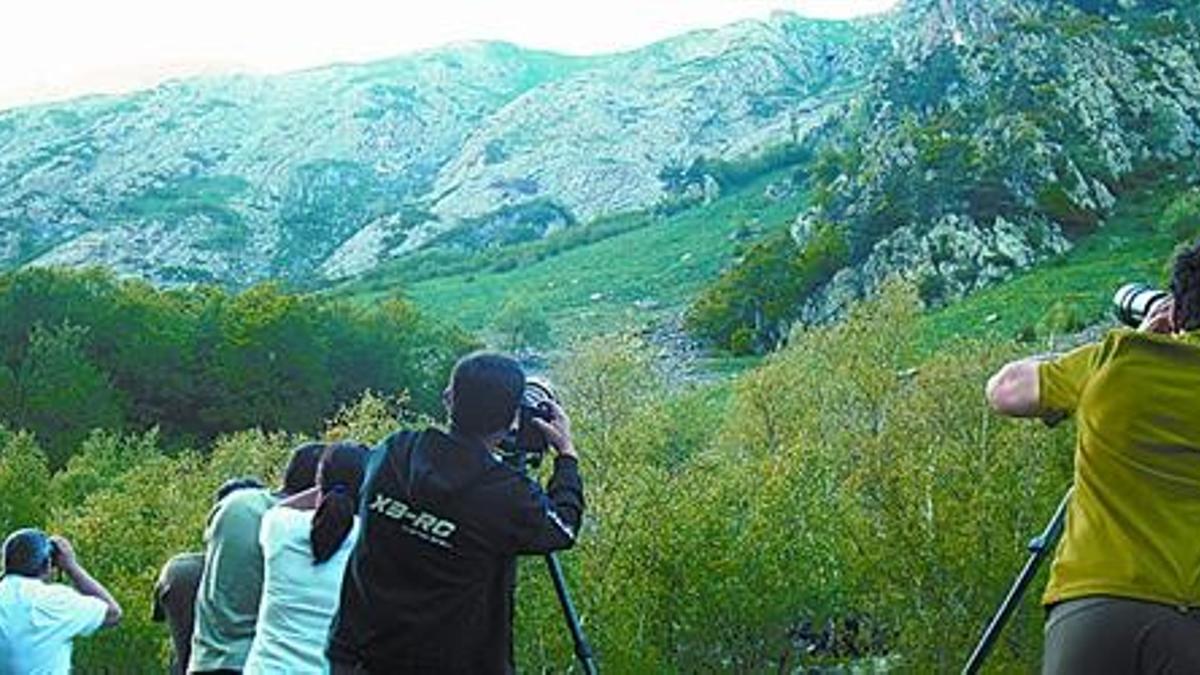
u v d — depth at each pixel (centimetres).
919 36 16700
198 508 3878
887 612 2533
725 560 2559
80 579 923
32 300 11231
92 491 6381
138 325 11300
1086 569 445
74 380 10381
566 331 15475
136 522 3850
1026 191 12094
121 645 3139
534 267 19638
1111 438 450
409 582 560
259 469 5053
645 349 7362
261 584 791
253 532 796
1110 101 13500
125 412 10975
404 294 18188
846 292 12456
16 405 10269
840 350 5612
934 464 2553
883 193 12825
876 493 2644
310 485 778
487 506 556
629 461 3916
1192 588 431
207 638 792
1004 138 12569
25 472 6141
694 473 2895
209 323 11500
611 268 18388
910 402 3309
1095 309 9619
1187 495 441
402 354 12000
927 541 2453
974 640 2388
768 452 4206
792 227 14412
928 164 12612
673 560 2561
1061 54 13838
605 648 2412
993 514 2419
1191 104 13750
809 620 2589
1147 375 449
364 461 696
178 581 922
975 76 14212
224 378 11169
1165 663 424
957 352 3575
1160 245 11231
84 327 11044
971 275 11550
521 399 576
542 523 564
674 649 2577
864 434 3222
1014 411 481
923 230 12125
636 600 2523
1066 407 469
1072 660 438
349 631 570
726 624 2567
